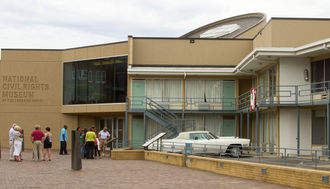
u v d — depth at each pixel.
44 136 20.22
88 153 22.80
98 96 30.09
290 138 21.39
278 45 22.81
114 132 32.62
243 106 28.02
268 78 23.91
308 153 21.17
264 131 24.72
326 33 22.86
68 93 31.48
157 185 11.98
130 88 28.56
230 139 20.33
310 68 21.61
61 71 31.84
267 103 21.33
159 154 20.67
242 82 28.83
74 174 14.57
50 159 20.22
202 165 16.66
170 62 29.53
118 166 18.02
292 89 21.53
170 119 26.59
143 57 29.58
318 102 19.47
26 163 18.61
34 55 32.12
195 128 28.38
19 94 32.00
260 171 13.10
